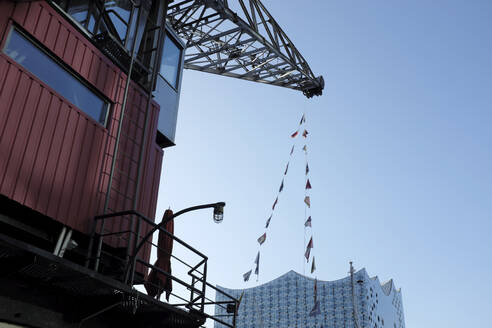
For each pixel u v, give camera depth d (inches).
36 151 513.7
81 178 564.1
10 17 520.4
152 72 737.0
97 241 573.6
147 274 643.5
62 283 471.8
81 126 580.7
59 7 587.8
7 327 439.8
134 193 647.1
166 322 574.2
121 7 719.7
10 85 500.4
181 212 533.3
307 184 1143.6
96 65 624.4
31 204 494.3
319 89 1547.7
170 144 865.5
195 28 1266.0
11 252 416.2
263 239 1138.0
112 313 555.5
